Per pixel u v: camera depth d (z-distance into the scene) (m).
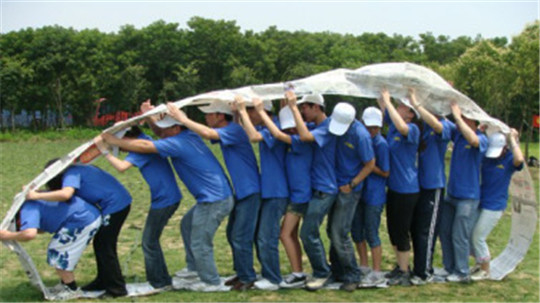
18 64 42.22
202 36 49.31
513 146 7.08
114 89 47.03
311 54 50.66
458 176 7.03
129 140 6.21
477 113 7.01
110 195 6.29
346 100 33.31
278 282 6.68
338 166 6.60
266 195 6.54
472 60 27.67
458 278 7.14
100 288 6.46
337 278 6.85
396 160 6.76
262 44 50.03
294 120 6.51
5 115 50.16
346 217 6.61
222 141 6.41
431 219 6.91
